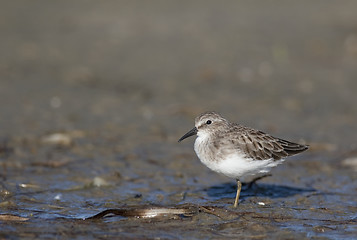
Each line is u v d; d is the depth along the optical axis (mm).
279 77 22375
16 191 11523
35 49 25703
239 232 9352
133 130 16719
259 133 11164
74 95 20266
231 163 10719
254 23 28891
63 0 34281
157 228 9453
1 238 8781
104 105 19219
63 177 12562
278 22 28953
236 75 22531
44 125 16812
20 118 17438
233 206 10859
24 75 22422
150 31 28047
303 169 13703
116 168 13383
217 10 31438
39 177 12484
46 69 23328
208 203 11117
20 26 29125
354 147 15508
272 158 10906
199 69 23094
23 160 13672
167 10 31578
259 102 19750
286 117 18312
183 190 11992
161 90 20953
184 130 16891
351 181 12812
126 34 27734
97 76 22578
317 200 11375
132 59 24547
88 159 13992
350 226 9758
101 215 9906
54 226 9430
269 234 9281
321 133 16797
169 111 18719
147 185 12266
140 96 20328
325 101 19969
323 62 23953
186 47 25734
